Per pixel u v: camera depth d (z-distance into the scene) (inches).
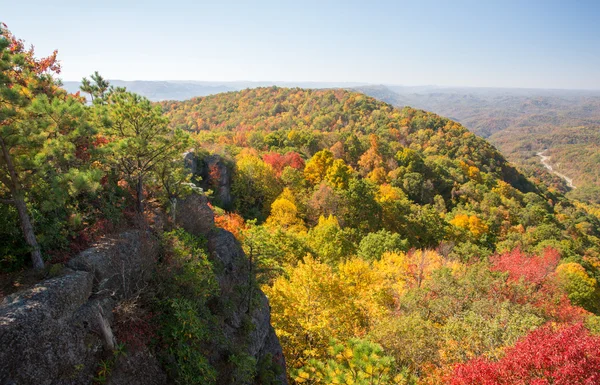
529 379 399.9
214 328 512.1
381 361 425.1
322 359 748.0
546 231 2453.2
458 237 2103.8
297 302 823.7
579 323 437.7
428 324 705.0
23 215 370.6
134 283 454.9
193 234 664.4
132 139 511.2
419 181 3105.3
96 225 486.9
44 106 354.6
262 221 1760.6
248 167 1872.5
